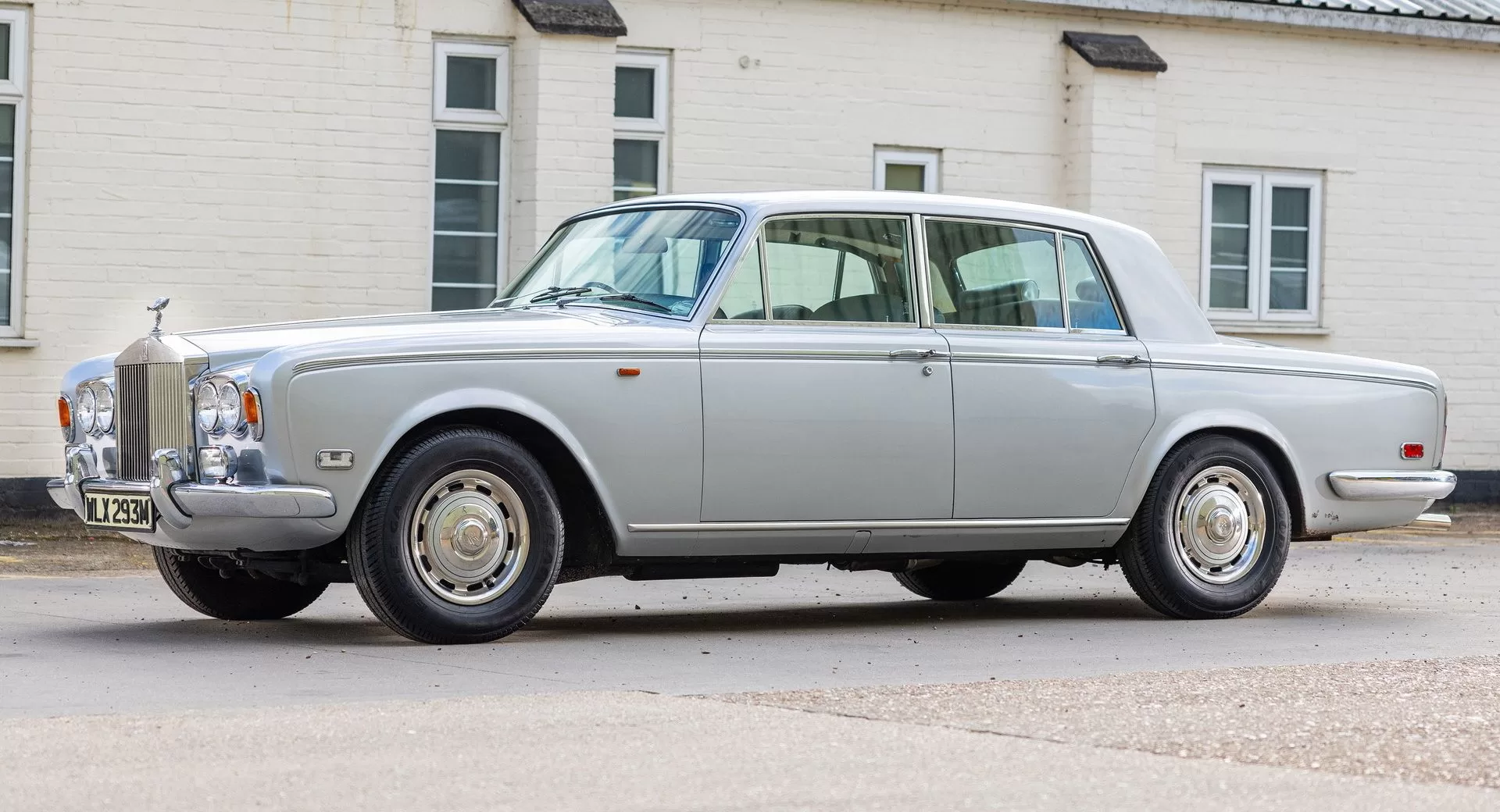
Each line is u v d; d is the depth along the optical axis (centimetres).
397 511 769
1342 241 1878
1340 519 964
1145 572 921
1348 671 711
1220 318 1830
